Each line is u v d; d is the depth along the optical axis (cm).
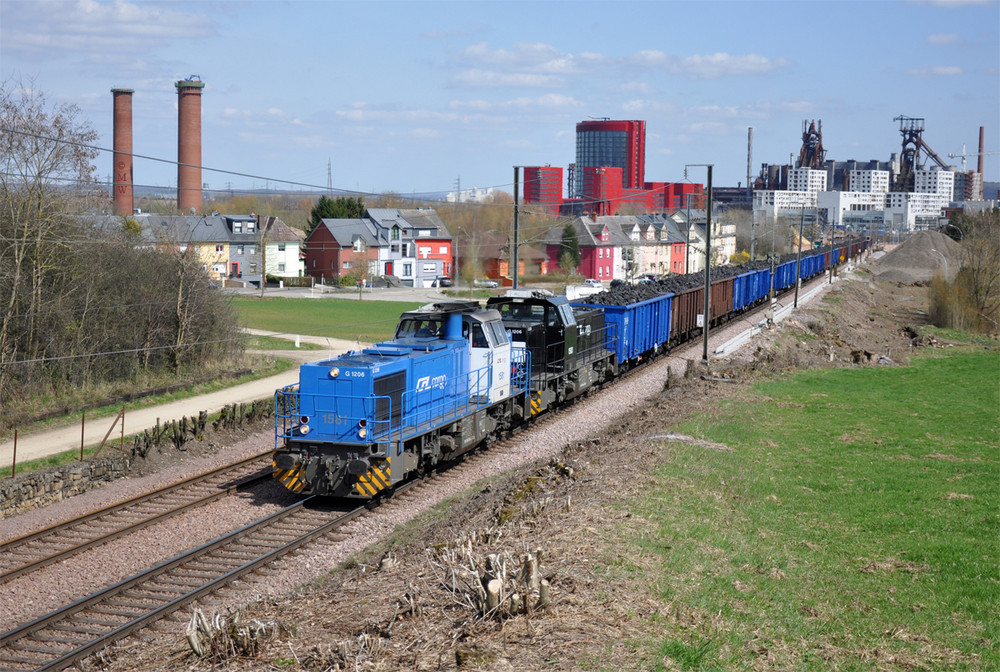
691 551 1450
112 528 1934
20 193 3347
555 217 13462
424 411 2194
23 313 3338
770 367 4153
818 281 9581
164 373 3916
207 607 1475
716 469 2128
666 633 1095
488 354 2475
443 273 11912
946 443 2580
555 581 1245
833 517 1780
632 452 2259
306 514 1998
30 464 2472
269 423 3111
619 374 3878
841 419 2950
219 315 4284
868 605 1288
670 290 4672
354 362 2062
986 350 5456
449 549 1392
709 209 4103
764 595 1281
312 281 9912
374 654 1035
